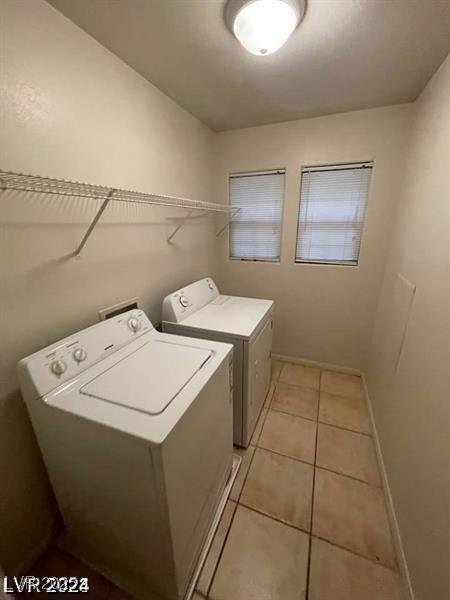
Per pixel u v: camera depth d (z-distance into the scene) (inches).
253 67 58.1
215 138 98.5
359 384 96.3
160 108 68.6
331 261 97.5
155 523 35.4
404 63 56.1
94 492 39.1
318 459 66.0
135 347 52.9
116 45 50.9
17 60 37.9
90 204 51.9
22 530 44.6
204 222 98.6
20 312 41.6
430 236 50.6
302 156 89.4
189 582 42.5
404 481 48.1
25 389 38.5
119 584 43.2
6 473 41.7
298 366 108.7
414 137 72.2
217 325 68.2
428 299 47.9
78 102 47.3
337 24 45.3
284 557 46.7
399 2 40.6
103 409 35.7
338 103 75.4
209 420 44.7
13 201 39.2
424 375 45.5
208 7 41.7
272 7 39.1
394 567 45.3
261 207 101.4
